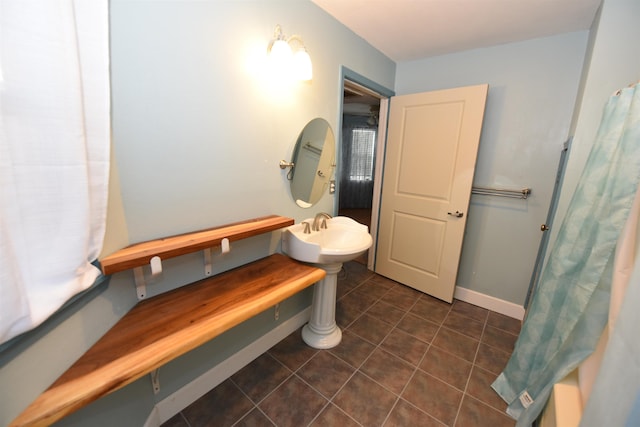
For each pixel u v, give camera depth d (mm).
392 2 1532
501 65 2043
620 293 773
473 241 2342
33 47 509
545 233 1865
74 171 610
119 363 749
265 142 1447
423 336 1914
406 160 2479
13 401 551
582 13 1543
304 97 1624
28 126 513
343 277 2824
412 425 1271
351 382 1492
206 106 1152
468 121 2080
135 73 927
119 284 954
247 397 1376
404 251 2625
